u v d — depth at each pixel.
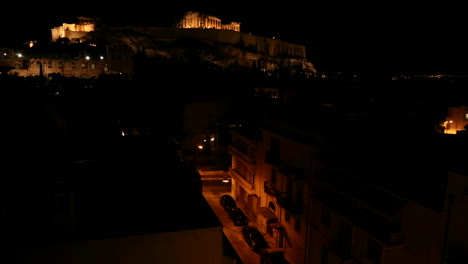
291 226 25.81
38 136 14.71
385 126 23.39
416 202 14.65
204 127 51.72
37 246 9.77
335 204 19.53
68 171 11.75
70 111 28.08
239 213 31.91
